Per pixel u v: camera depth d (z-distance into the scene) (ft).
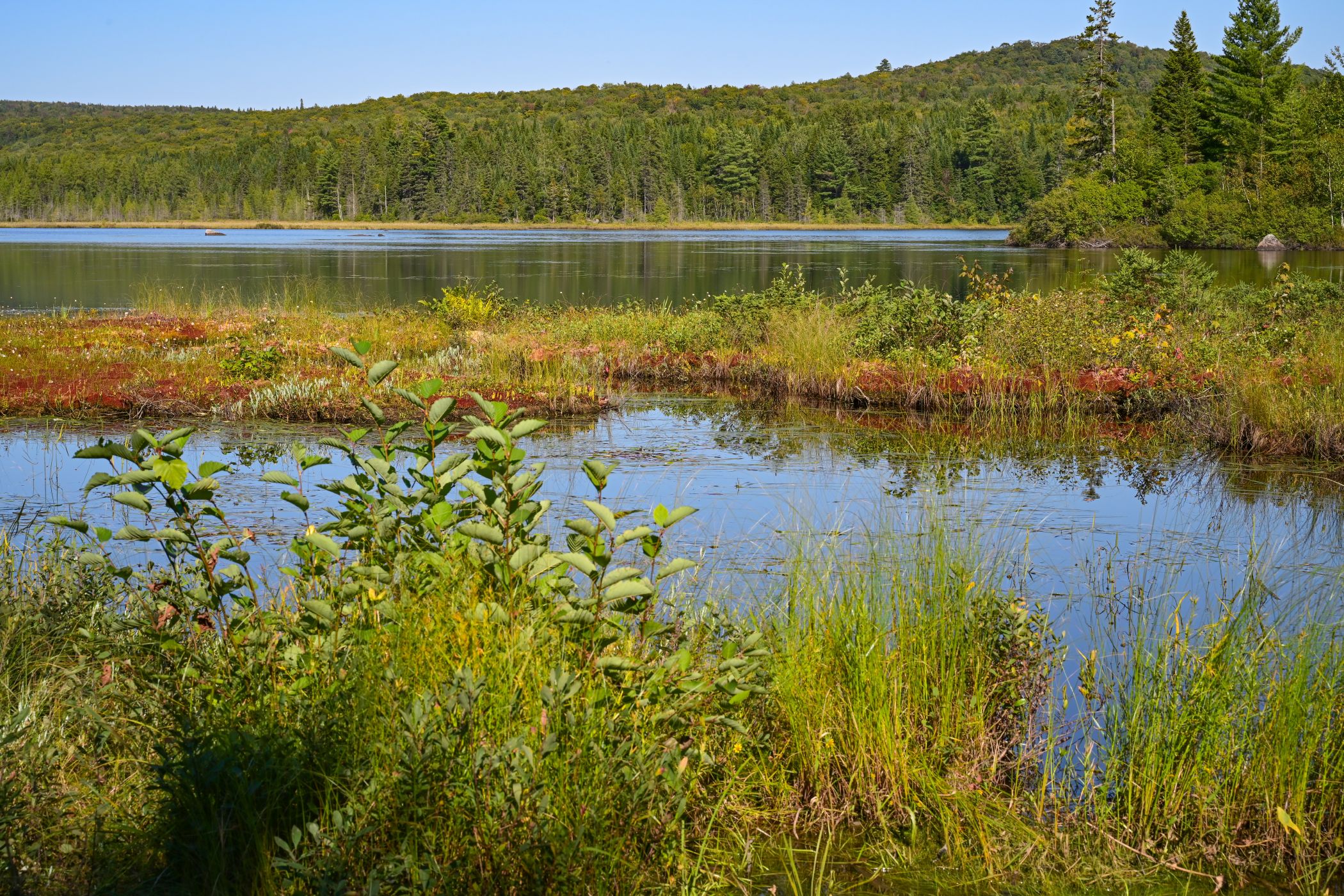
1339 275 114.42
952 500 26.43
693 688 11.10
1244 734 12.29
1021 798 12.35
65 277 113.91
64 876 9.43
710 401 43.24
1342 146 192.24
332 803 9.66
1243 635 13.99
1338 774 11.73
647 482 28.02
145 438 10.73
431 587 11.32
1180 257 50.52
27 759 10.71
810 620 13.79
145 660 11.68
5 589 15.64
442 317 65.31
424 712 9.49
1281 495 27.66
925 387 41.34
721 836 11.31
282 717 10.50
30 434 34.60
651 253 179.32
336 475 28.99
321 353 51.34
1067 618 17.84
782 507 25.02
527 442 33.96
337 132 513.04
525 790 9.20
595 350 50.08
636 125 476.13
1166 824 11.74
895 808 12.00
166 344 55.26
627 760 9.97
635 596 11.32
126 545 21.01
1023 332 43.93
